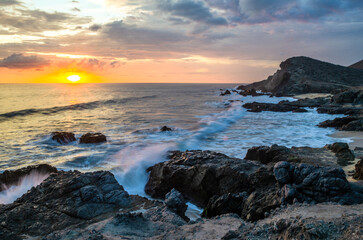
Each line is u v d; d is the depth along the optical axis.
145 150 21.59
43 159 19.72
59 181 11.77
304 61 105.31
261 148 17.64
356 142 22.42
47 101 70.25
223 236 6.30
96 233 6.95
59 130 31.48
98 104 64.38
